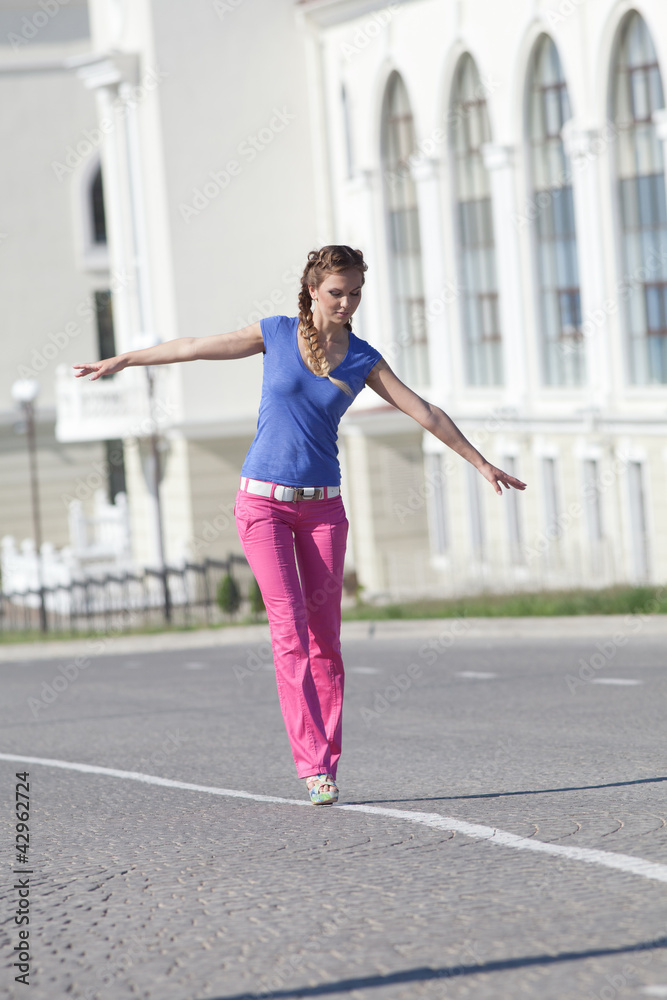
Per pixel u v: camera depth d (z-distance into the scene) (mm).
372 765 21562
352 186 91625
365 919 12172
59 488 120312
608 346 74625
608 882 12844
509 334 81562
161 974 11094
